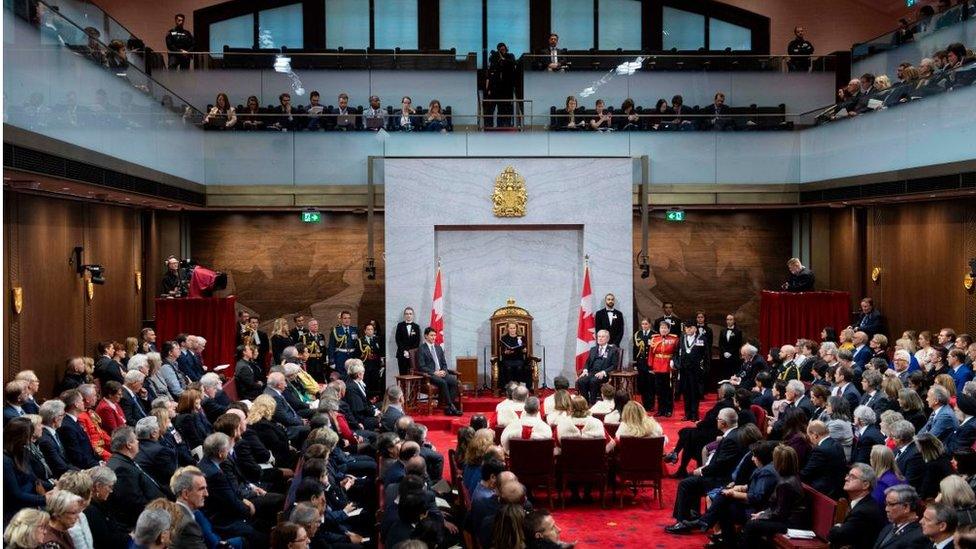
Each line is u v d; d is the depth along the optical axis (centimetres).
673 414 1802
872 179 1797
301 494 802
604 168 1930
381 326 2248
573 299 1955
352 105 2216
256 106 2141
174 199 1758
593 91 2264
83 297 1603
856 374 1405
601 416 1386
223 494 894
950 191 1535
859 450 1038
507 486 780
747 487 1012
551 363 1953
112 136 1383
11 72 1003
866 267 2084
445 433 1691
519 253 1947
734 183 2106
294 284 2239
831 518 865
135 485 852
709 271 2292
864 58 2188
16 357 1305
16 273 1313
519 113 2064
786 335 1869
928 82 1606
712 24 2780
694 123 2095
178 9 2641
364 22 2739
